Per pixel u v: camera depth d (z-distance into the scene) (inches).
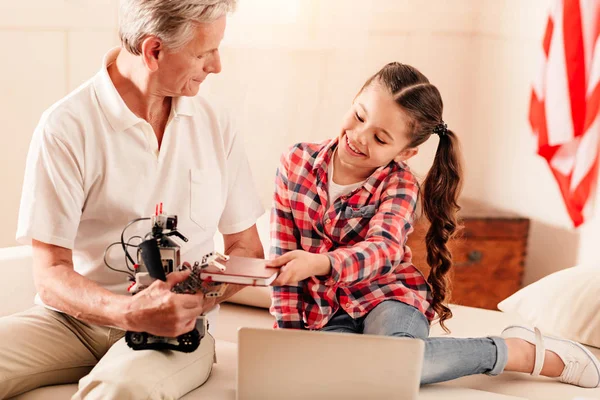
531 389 65.1
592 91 98.0
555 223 112.3
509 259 115.7
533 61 115.5
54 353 61.6
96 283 58.9
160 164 64.1
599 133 99.4
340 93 108.4
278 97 107.7
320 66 107.8
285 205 71.1
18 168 103.7
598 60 97.0
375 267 62.2
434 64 128.2
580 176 101.2
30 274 72.6
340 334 52.6
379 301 67.7
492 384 66.0
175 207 65.4
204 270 54.6
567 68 101.1
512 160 122.1
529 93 116.7
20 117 102.4
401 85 65.6
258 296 80.9
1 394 59.1
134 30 59.0
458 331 77.5
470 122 131.9
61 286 58.2
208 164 67.2
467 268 114.9
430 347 62.1
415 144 68.0
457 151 71.4
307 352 52.6
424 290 69.9
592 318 75.6
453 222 72.1
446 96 130.0
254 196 72.2
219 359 67.1
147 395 53.3
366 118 65.3
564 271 82.0
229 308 82.2
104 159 62.1
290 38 106.3
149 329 54.3
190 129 66.1
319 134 109.0
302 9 106.0
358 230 68.9
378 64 124.6
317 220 69.7
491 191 127.6
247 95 107.3
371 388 53.1
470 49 129.8
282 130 108.5
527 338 68.6
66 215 60.6
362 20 107.6
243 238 71.9
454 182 71.5
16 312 71.5
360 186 69.1
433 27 126.6
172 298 52.9
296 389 53.3
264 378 53.3
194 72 60.9
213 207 67.6
